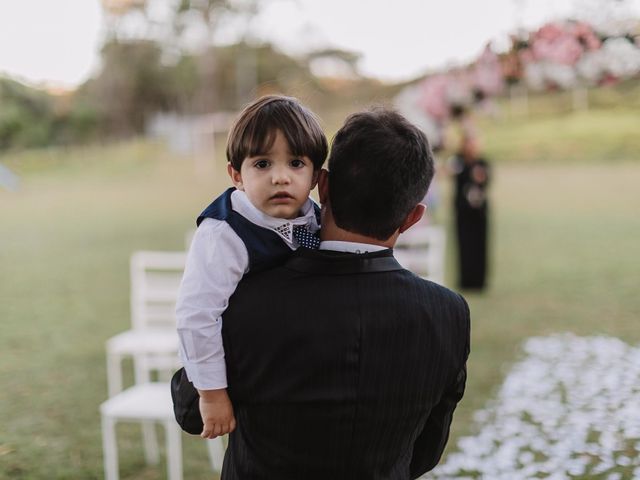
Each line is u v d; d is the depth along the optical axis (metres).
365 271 1.49
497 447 4.22
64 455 4.33
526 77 5.50
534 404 4.88
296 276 1.47
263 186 1.51
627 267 10.59
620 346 6.30
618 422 4.38
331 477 1.49
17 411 5.09
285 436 1.47
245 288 1.48
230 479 1.53
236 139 1.55
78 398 5.40
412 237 8.08
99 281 10.37
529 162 28.14
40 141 39.03
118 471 4.13
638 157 26.98
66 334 7.46
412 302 1.50
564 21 4.98
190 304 1.47
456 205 9.15
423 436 1.67
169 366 5.15
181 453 4.42
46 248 13.41
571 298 8.73
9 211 19.36
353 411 1.46
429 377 1.53
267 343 1.44
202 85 51.25
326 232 1.55
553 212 16.86
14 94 38.31
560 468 3.82
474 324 7.50
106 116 49.72
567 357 6.02
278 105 1.55
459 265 9.23
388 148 1.46
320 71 50.84
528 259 11.56
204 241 1.52
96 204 20.88
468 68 7.80
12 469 4.11
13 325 7.86
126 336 4.95
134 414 3.59
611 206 17.44
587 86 5.24
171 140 39.72
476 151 9.09
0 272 11.12
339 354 1.44
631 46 4.85
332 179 1.51
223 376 1.48
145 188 25.83
